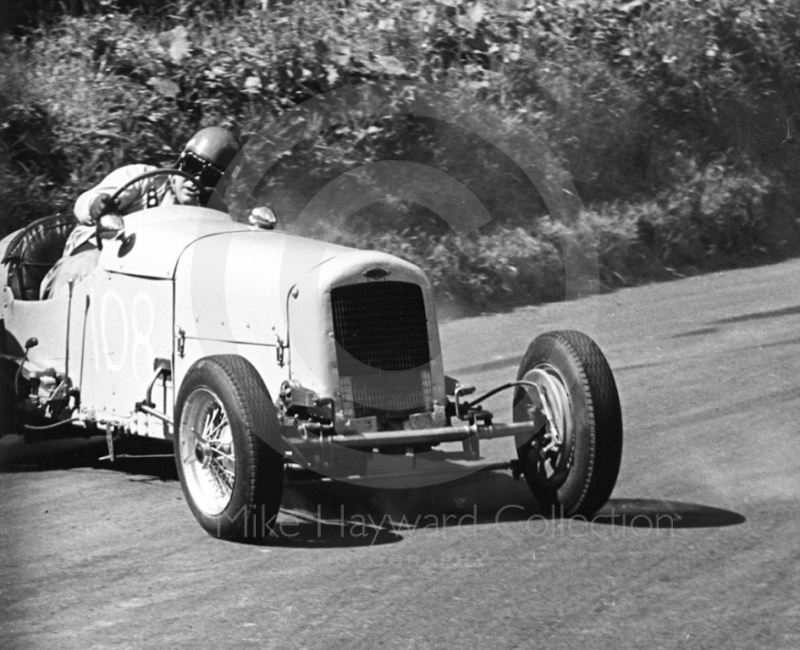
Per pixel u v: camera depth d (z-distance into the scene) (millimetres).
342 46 31516
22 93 27391
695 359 22812
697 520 13984
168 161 27109
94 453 18156
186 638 10539
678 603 11281
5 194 25031
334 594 11602
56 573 12352
